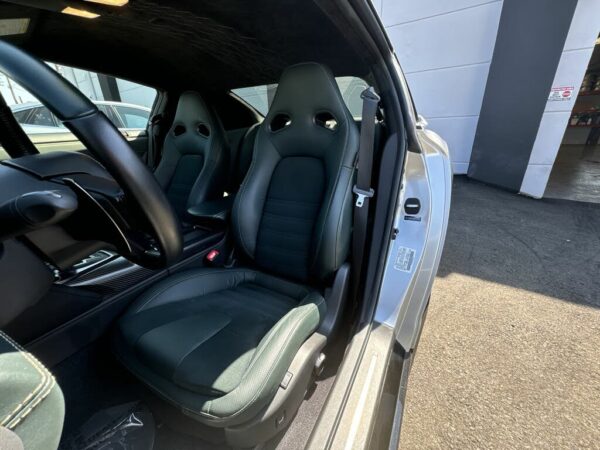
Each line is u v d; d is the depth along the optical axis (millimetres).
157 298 967
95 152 440
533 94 3217
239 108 2020
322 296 1029
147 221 519
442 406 1125
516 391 1174
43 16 975
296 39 1112
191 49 1336
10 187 433
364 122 907
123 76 1670
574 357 1314
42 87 421
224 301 1029
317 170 1124
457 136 4207
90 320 898
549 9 2938
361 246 1045
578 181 4156
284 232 1177
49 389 313
